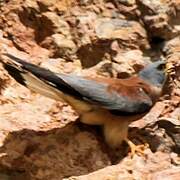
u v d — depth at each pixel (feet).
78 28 45.70
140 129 40.04
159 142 39.42
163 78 39.73
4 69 42.34
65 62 45.01
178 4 46.62
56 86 36.27
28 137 38.24
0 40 45.24
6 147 37.99
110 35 45.24
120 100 36.99
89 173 37.01
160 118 40.34
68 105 40.96
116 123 37.81
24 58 44.39
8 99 41.68
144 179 36.24
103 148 38.37
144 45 45.83
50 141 38.11
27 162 38.01
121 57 44.55
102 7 46.70
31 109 41.01
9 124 39.34
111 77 43.93
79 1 46.83
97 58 45.19
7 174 38.42
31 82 36.88
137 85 38.32
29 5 46.29
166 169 37.09
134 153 38.34
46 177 37.60
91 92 36.58
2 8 46.57
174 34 46.24
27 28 46.29
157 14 46.06
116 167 36.94
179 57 44.21
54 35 45.78
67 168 37.47
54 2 46.75
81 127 38.73
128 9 46.57
